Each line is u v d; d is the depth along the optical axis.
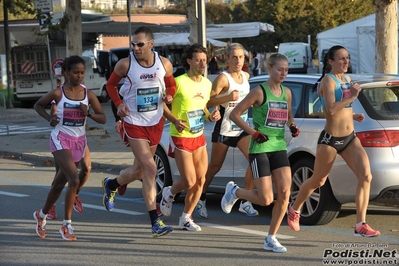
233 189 12.54
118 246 12.69
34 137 33.22
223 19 110.88
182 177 13.36
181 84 12.99
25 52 50.94
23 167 25.03
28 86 50.94
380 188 12.84
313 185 12.61
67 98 13.09
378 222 14.40
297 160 14.31
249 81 16.03
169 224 14.58
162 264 11.35
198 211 15.12
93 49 54.25
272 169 11.84
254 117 11.91
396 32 22.02
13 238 13.49
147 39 12.38
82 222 14.89
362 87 13.38
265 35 104.69
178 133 13.12
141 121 12.68
